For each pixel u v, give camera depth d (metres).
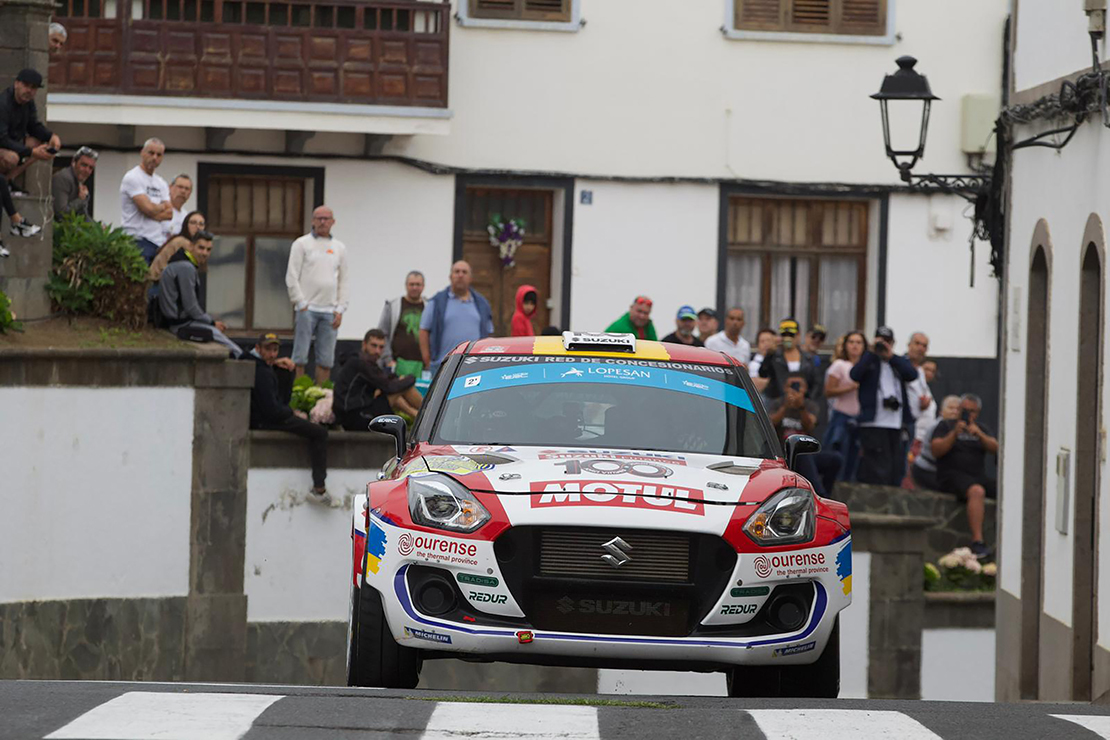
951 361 76.50
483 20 72.88
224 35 67.88
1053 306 42.44
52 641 46.66
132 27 67.00
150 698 21.36
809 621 24.06
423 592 23.84
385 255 72.19
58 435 46.53
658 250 74.81
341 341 71.75
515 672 51.53
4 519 45.81
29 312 47.91
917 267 76.25
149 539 48.06
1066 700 40.25
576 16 73.62
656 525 23.34
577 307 74.31
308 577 50.12
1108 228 37.91
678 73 74.56
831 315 77.31
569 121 73.88
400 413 51.66
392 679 24.78
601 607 23.50
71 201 50.38
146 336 49.06
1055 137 42.28
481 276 74.88
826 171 75.69
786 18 75.25
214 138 69.50
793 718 20.86
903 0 75.56
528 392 27.70
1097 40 39.25
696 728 19.94
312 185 71.44
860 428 57.91
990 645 55.06
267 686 24.42
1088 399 39.91
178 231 54.88
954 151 76.06
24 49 48.53
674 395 27.83
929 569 55.91
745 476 25.00
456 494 23.95
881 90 48.72
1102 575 37.69
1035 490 44.50
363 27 69.12
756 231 76.69
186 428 48.44
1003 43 76.00
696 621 23.56
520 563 23.47
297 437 49.88
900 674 54.41
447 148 72.81
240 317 71.50
